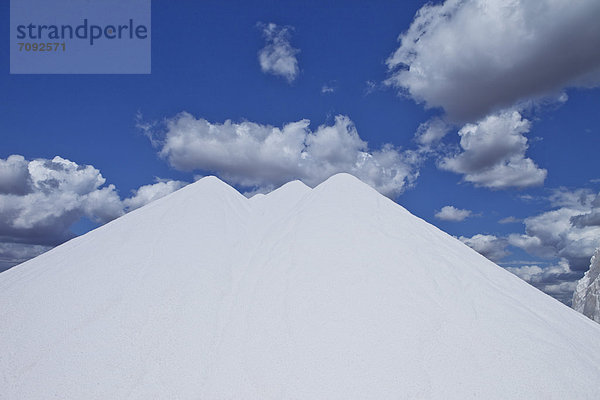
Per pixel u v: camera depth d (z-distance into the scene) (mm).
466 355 7559
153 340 8148
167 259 11141
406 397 6559
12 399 6773
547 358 7793
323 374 7059
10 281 11508
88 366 7480
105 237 12992
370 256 10703
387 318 8453
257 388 6852
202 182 16562
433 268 10531
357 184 15680
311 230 12219
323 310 8750
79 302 9445
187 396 6770
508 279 11828
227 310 9242
